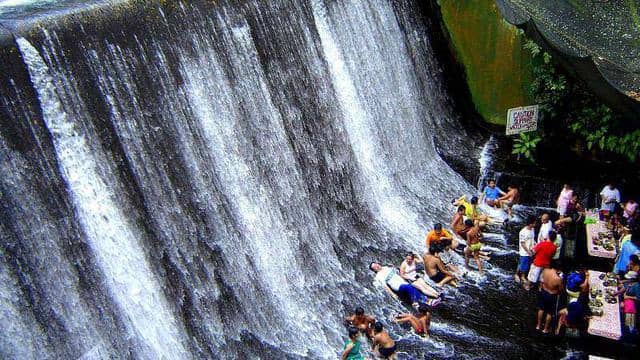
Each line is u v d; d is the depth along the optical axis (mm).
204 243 12789
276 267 14016
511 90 19359
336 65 16734
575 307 13273
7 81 10180
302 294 14203
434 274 15023
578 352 13461
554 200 18125
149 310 11609
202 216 12836
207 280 12664
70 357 10422
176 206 12383
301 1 15820
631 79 14383
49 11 11375
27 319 9977
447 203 18094
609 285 14094
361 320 13273
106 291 11031
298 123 15375
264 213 14086
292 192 14875
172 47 12641
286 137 14953
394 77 18641
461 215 16375
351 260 15461
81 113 11062
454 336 13734
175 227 12320
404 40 19234
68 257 10602
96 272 10938
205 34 13312
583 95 17859
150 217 11922
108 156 11367
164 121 12359
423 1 20031
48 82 10680
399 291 14484
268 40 14773
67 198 10703
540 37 16234
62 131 10758
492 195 17828
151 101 12172
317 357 12945
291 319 13625
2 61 10195
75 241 10727
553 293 13461
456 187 18781
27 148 10258
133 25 12078
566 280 15102
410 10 19578
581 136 18375
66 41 11078
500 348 13500
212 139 13242
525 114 18391
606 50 15398
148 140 12055
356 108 17156
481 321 14195
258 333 13109
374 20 18094
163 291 11914
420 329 13641
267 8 14820
